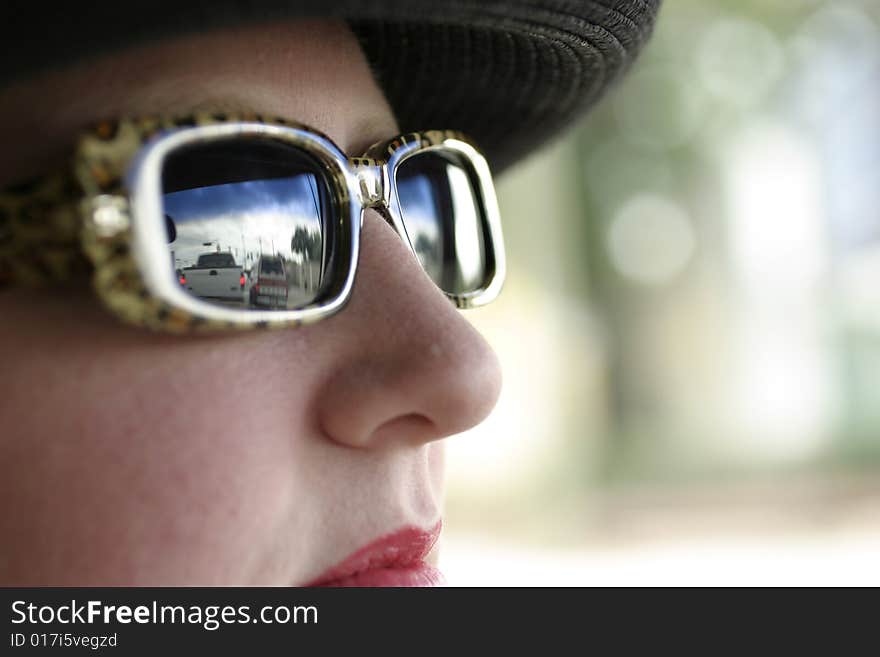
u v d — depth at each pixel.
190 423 0.74
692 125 8.78
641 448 7.71
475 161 1.13
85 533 0.71
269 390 0.78
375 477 0.83
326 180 0.87
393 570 0.86
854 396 8.36
